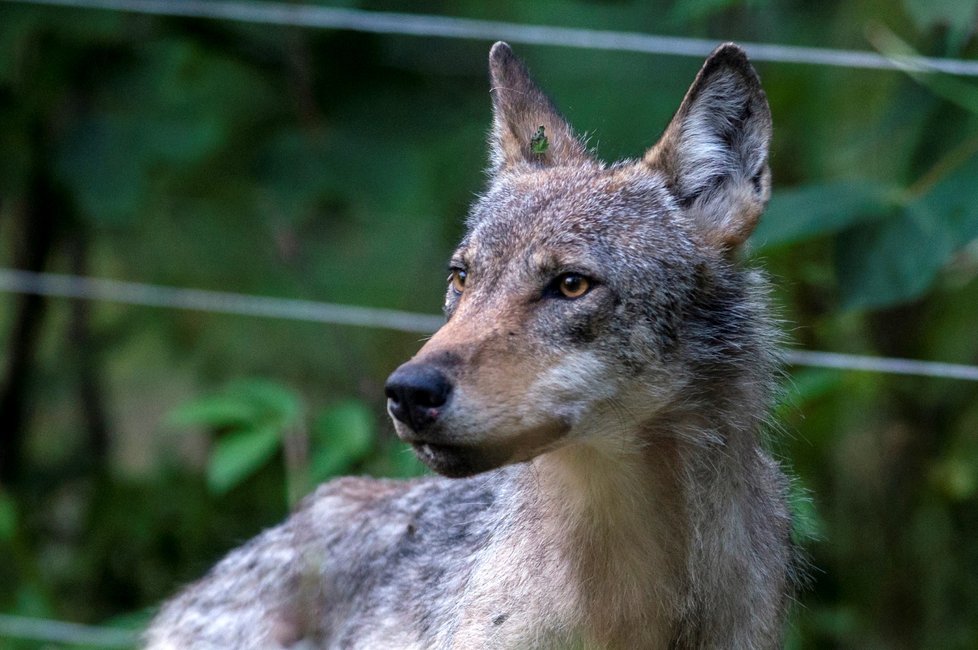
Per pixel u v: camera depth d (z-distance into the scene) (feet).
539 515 22.81
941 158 31.01
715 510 22.70
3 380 43.98
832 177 36.06
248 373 43.32
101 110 38.14
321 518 28.78
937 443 37.09
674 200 22.98
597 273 21.25
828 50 35.32
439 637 23.68
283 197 37.81
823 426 35.42
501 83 25.52
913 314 36.42
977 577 36.73
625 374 21.49
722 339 22.67
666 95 37.01
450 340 20.39
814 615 36.17
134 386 49.57
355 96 38.58
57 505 45.01
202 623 29.19
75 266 44.06
